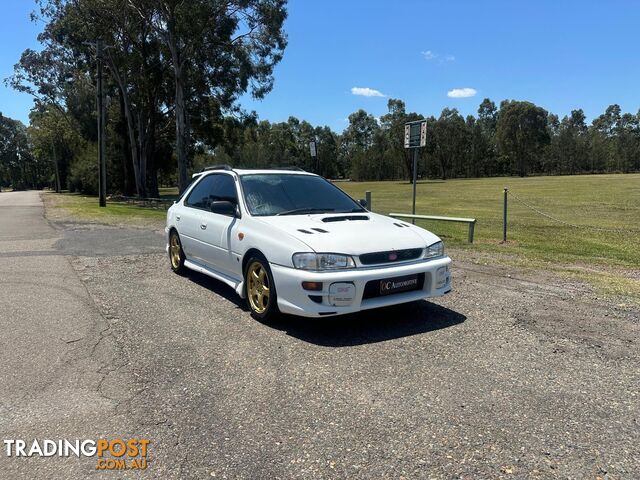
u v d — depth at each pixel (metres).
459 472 2.59
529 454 2.75
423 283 4.91
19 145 110.81
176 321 5.17
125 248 10.05
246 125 39.28
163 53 32.97
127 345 4.47
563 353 4.22
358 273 4.47
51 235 12.16
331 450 2.79
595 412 3.21
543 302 5.82
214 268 6.33
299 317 5.29
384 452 2.77
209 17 28.25
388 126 98.88
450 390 3.53
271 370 3.90
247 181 6.04
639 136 110.00
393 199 32.34
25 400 3.42
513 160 112.06
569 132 109.44
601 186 41.41
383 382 3.66
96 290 6.52
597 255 9.32
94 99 47.12
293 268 4.55
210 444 2.87
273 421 3.12
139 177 38.22
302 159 109.50
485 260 8.62
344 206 6.07
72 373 3.87
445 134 100.81
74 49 35.62
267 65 32.47
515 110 108.31
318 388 3.57
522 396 3.43
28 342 4.55
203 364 4.03
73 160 59.84
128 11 31.00
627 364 3.99
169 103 38.44
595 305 5.69
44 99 48.97
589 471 2.59
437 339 4.57
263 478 2.55
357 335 4.70
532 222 15.98
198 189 7.16
